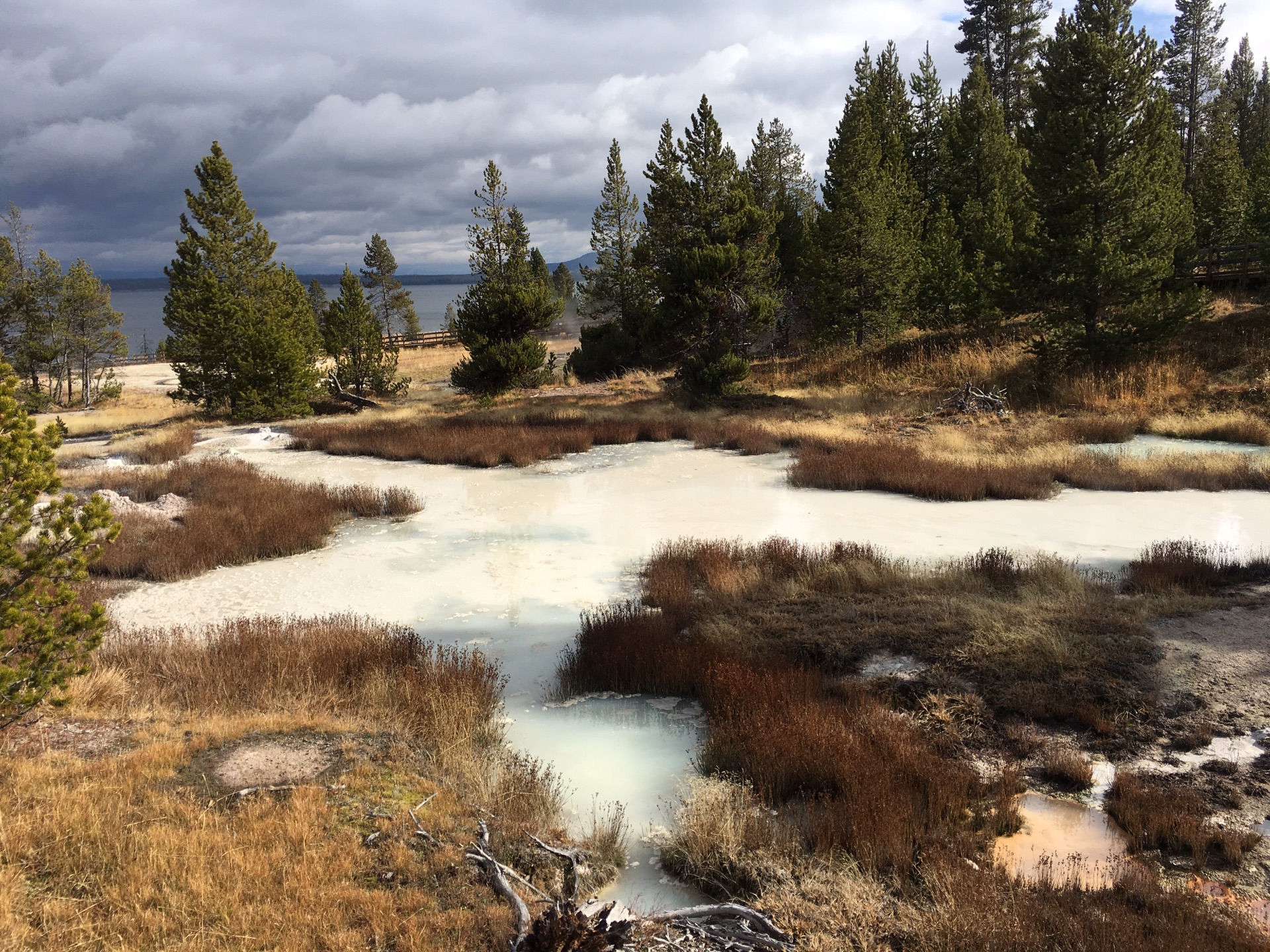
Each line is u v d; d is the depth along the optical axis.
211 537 13.30
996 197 33.84
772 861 5.14
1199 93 56.06
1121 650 7.84
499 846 5.23
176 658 8.18
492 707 7.58
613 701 8.01
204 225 36.78
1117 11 24.06
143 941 4.02
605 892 5.05
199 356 32.81
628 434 23.80
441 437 23.55
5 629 5.90
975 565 10.94
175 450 22.95
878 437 21.59
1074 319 24.88
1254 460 16.80
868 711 7.04
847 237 32.78
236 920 4.22
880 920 4.52
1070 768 6.15
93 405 40.47
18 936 3.93
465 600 11.02
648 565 11.91
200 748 6.28
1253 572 10.22
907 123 43.03
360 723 6.95
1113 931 4.12
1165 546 11.27
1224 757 6.25
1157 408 22.19
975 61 51.00
